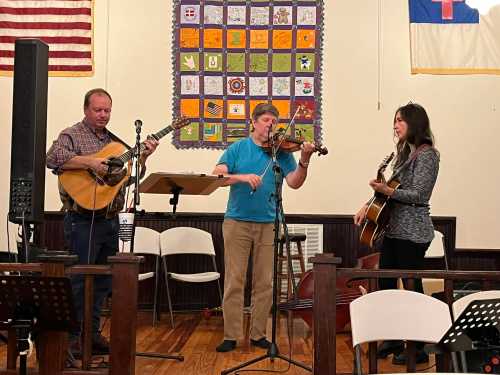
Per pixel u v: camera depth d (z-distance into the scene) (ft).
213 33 21.45
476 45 21.20
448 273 10.60
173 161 21.29
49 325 9.90
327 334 10.39
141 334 17.15
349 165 21.22
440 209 21.12
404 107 13.52
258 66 21.43
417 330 9.16
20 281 9.37
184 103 21.34
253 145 14.99
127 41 21.43
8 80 21.27
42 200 13.30
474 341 8.36
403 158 13.62
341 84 21.35
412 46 21.16
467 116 21.22
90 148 13.55
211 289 20.92
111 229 13.57
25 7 21.30
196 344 15.81
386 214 13.28
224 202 21.22
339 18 21.44
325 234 20.84
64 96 21.26
